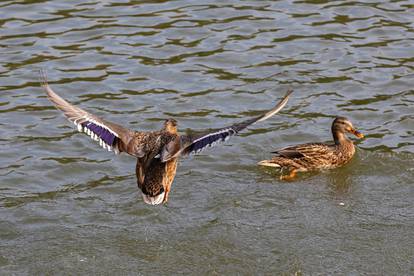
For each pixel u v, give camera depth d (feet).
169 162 32.91
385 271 40.27
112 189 49.37
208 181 50.24
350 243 42.83
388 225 44.70
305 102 60.18
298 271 40.16
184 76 63.36
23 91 61.00
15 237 43.86
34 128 56.49
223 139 30.60
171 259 41.65
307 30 70.38
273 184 50.29
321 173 52.29
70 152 53.78
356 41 68.54
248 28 70.74
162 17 72.79
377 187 49.70
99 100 59.62
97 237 43.78
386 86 61.98
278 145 55.21
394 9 74.38
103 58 65.77
